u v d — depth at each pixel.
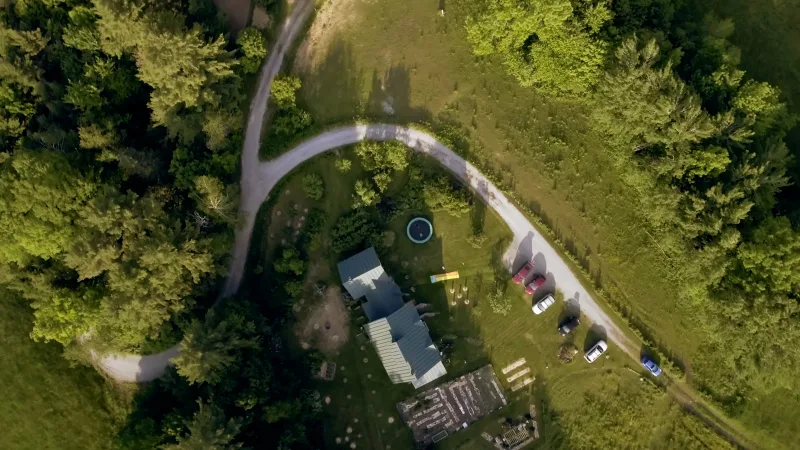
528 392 69.50
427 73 72.75
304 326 70.31
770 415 67.56
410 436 69.06
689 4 71.75
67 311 61.59
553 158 71.62
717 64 63.03
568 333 69.75
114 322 60.25
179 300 62.19
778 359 58.94
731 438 67.81
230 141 68.25
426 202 70.44
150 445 60.56
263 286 70.31
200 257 61.22
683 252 62.34
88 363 70.88
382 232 70.00
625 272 70.19
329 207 71.38
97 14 63.38
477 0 73.00
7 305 71.62
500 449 68.69
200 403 58.56
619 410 68.94
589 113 70.94
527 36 68.50
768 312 56.94
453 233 71.00
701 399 68.44
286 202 71.56
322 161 72.00
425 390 69.44
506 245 70.94
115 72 64.69
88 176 61.88
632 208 70.56
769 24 71.12
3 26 63.81
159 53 59.28
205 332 60.34
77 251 58.47
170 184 65.06
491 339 70.12
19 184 58.03
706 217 59.75
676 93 59.84
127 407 69.75
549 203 71.31
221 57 64.06
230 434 57.59
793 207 63.22
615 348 69.62
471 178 71.88
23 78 63.44
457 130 72.12
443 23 73.19
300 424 64.81
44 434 70.44
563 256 70.62
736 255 59.31
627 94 61.53
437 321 70.38
